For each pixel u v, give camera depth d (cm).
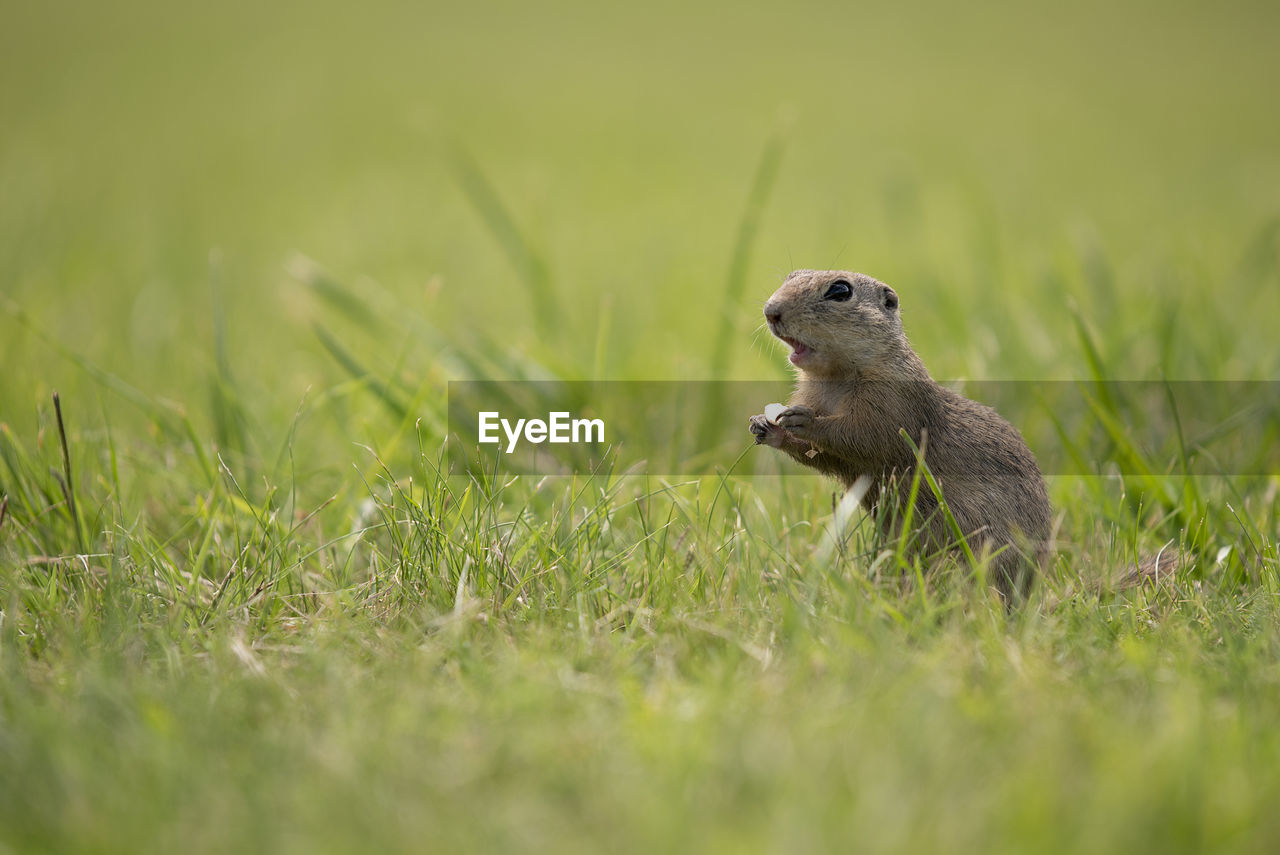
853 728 796
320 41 7556
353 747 786
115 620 997
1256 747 781
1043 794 706
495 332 2334
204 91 5984
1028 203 3866
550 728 819
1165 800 701
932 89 6500
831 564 1104
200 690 884
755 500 1343
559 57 7356
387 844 685
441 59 7125
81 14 8019
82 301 2489
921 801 718
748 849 671
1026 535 1237
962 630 988
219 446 1528
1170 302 2000
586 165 4647
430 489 1296
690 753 754
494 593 1070
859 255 3036
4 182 3672
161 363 2041
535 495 1358
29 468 1312
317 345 2212
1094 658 945
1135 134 5344
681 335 2386
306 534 1304
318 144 4934
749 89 6425
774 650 968
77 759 763
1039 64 7356
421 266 3000
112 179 4088
